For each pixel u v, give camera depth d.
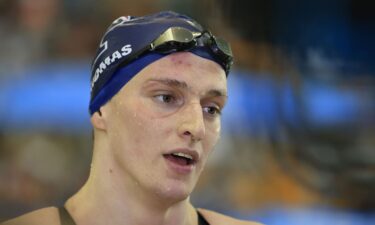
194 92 6.30
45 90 21.03
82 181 20.41
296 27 10.12
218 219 7.64
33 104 20.69
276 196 18.20
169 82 6.25
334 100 12.18
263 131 12.30
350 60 11.12
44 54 21.88
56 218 6.91
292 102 11.44
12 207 19.36
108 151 6.73
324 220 15.80
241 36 9.99
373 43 11.24
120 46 6.66
